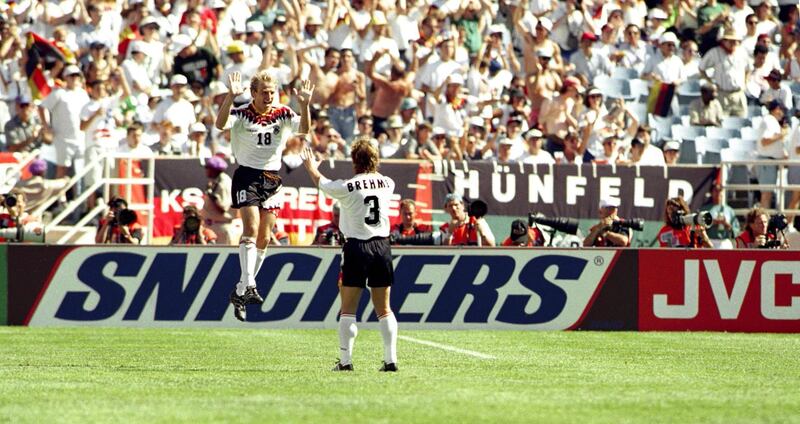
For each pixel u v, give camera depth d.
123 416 23.33
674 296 53.75
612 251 53.59
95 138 70.12
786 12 95.50
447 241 57.28
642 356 40.31
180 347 42.72
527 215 69.62
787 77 92.31
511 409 24.67
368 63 79.19
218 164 62.97
